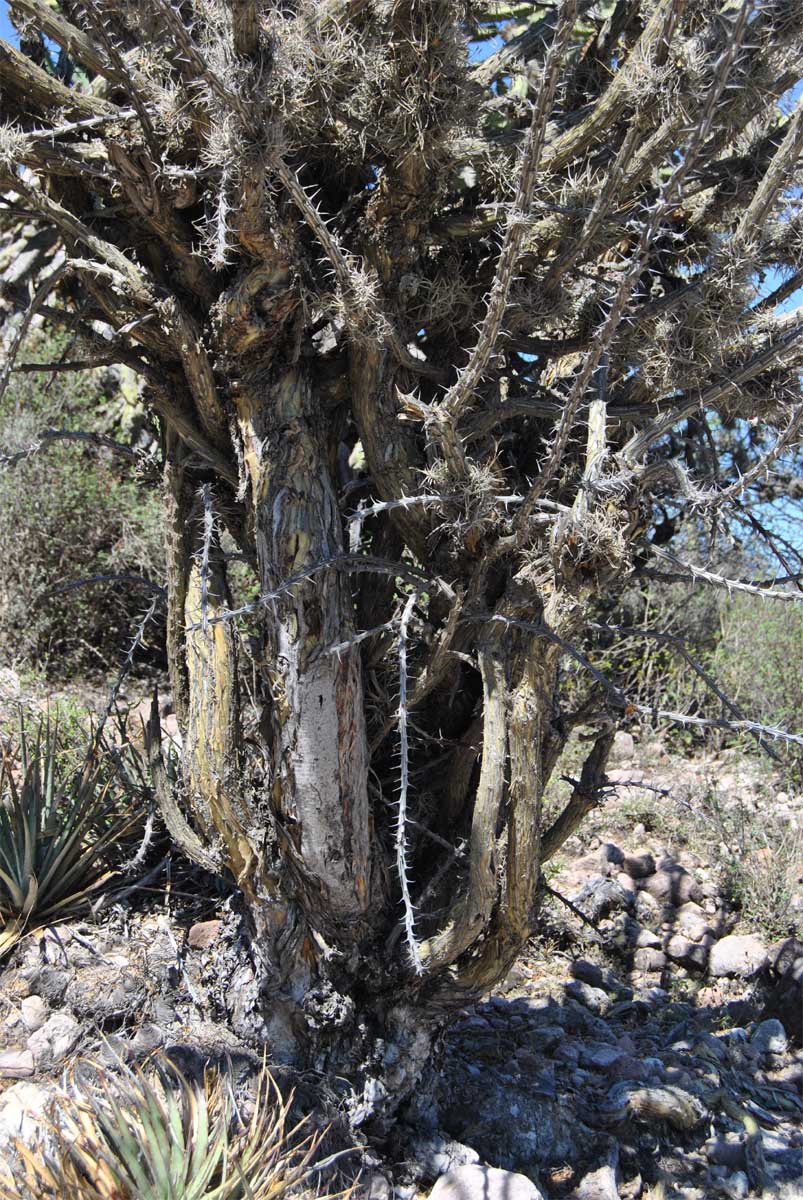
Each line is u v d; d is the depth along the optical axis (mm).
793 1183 2889
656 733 6289
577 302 2518
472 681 2764
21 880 3223
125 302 2434
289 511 2447
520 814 2412
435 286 2430
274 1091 2561
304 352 2502
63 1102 2373
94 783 3572
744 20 1720
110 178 2336
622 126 2395
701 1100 3115
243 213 2127
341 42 2141
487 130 2734
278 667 2467
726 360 2473
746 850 4836
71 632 6375
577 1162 2795
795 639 6574
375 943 2658
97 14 2078
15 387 6465
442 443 2213
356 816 2520
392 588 2744
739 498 2482
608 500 2330
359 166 2432
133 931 3213
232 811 2531
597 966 4098
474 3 2404
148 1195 2062
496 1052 3193
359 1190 2451
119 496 6543
